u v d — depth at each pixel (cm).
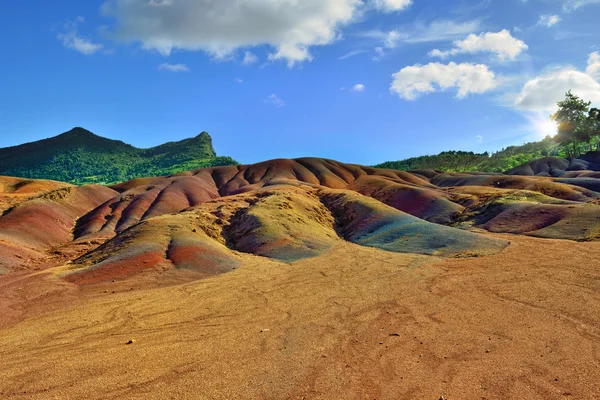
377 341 2139
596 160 16550
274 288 3606
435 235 5531
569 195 8669
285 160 18825
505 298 2831
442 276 3666
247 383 1670
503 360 1784
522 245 4825
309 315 2738
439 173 18125
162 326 2628
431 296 3025
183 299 3328
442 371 1702
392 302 2934
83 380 1769
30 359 2102
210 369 1844
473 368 1714
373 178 13275
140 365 1927
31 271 4909
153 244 4850
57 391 1662
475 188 9756
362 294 3231
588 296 2706
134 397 1571
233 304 3128
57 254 6375
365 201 7819
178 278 4062
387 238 5903
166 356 2044
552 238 5275
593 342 1944
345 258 4903
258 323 2614
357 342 2142
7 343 2397
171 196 12100
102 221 9625
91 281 3922
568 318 2316
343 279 3834
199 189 13862
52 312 3088
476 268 3881
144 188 13262
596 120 18738
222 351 2092
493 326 2269
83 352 2175
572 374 1608
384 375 1694
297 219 6669
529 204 6819
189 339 2336
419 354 1914
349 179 18050
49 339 2444
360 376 1695
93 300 3388
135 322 2733
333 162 19912
